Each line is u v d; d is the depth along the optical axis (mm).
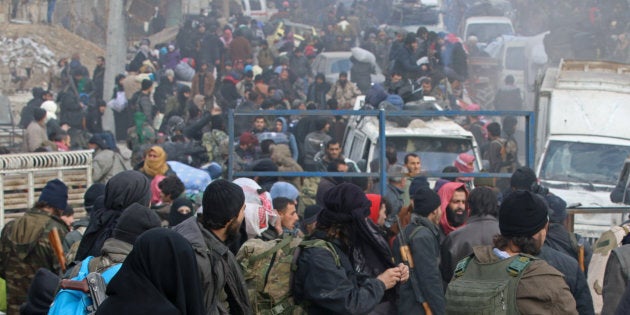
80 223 10008
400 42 26609
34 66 40719
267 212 8055
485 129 20062
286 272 6590
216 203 6180
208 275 5949
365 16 48875
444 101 22641
